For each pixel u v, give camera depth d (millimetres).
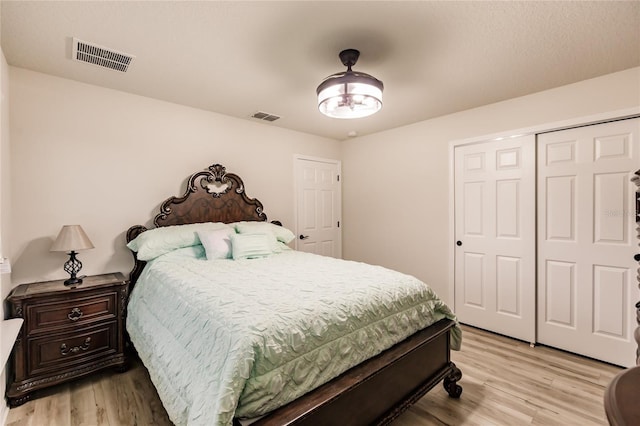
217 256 2615
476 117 3154
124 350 2371
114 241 2672
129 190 2752
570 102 2568
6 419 1792
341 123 3711
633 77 2281
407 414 1850
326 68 2260
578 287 2598
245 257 2682
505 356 2592
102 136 2611
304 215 4148
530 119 2793
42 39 1873
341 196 4613
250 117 3465
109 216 2648
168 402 1441
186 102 2986
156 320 1913
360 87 1884
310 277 2014
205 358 1316
